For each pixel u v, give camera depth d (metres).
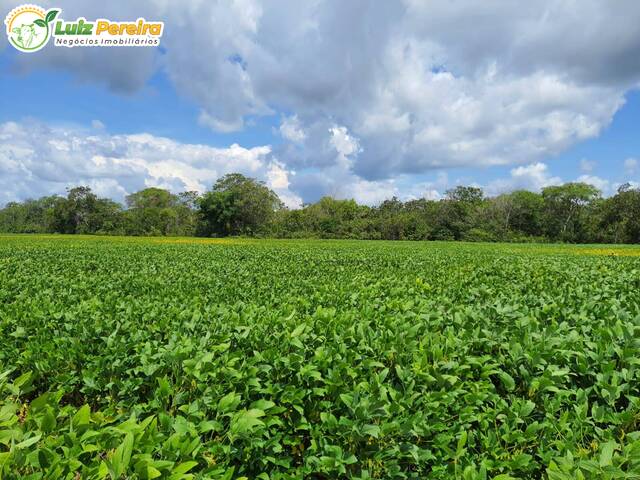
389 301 6.82
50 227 91.00
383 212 96.81
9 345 4.95
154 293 8.91
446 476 3.13
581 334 4.83
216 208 83.19
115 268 15.75
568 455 2.83
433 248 37.22
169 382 3.86
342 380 3.77
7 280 10.32
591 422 3.46
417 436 3.42
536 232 88.00
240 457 3.20
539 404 3.78
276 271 13.91
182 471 2.35
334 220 84.94
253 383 3.55
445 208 83.94
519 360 4.03
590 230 80.94
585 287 8.32
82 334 4.80
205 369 3.66
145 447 2.52
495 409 3.61
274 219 86.75
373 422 3.34
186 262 18.80
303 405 3.72
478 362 3.96
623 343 4.19
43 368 4.38
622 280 9.54
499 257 22.44
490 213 84.81
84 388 4.13
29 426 2.96
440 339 4.46
